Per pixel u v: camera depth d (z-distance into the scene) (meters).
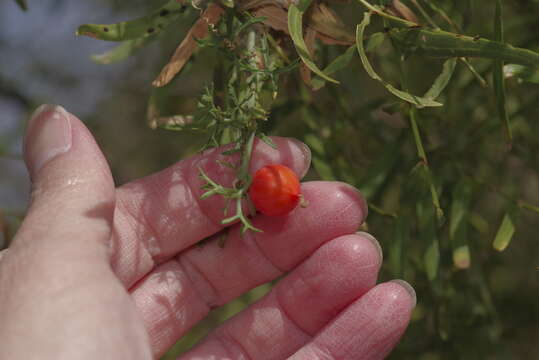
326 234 0.23
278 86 0.21
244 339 0.24
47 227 0.20
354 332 0.22
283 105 0.23
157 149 0.42
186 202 0.23
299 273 0.23
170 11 0.21
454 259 0.22
